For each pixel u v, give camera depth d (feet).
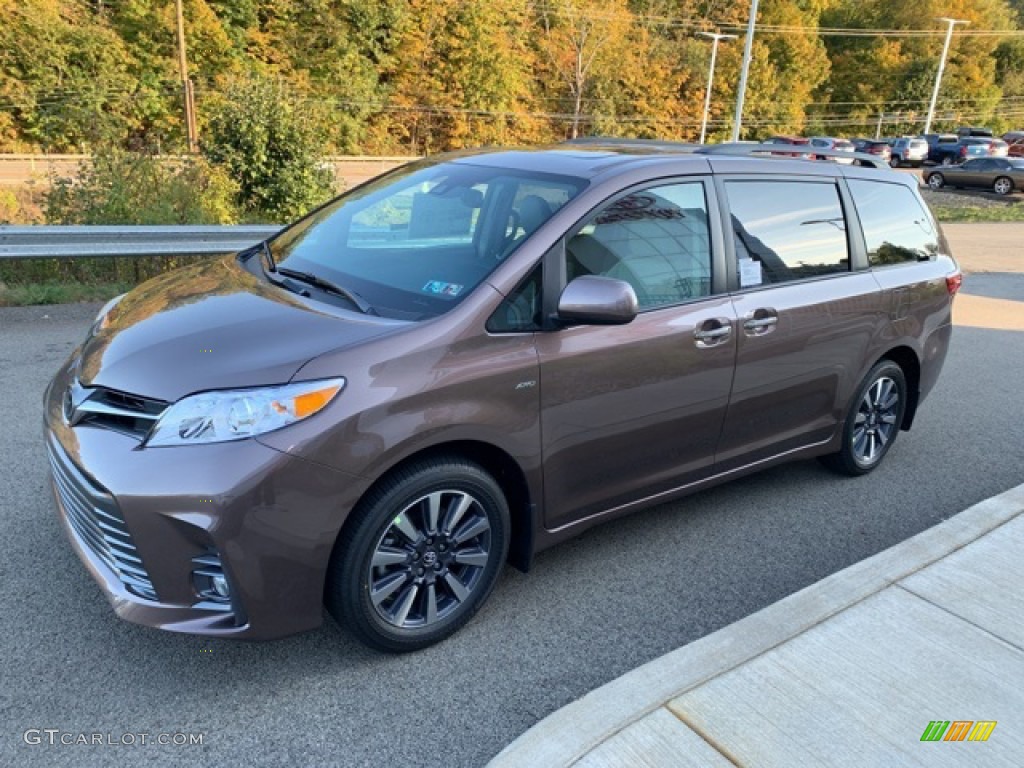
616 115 193.57
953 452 17.57
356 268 10.98
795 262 13.24
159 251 26.50
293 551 8.31
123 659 9.22
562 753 7.72
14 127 112.68
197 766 7.82
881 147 154.10
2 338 20.99
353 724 8.50
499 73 163.94
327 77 144.05
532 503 10.23
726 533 13.26
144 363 8.84
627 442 11.05
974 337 28.91
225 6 134.00
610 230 10.77
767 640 9.59
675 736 8.02
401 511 9.02
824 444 14.55
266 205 43.65
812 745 8.01
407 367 8.87
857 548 13.01
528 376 9.69
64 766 7.70
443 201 11.74
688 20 213.25
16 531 11.55
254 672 9.20
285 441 8.15
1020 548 11.98
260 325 9.30
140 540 8.10
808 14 236.84
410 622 9.57
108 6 126.72
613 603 11.04
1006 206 93.81
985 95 250.78
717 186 12.21
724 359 11.86
